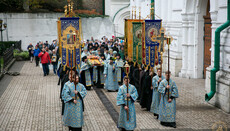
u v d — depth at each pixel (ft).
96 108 40.91
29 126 33.53
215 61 40.19
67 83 31.17
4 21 110.52
